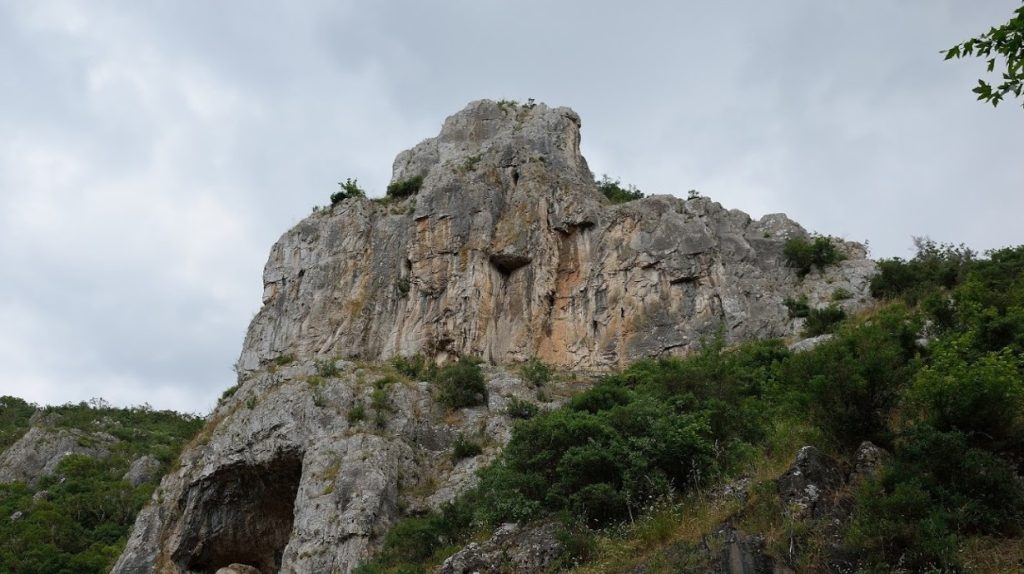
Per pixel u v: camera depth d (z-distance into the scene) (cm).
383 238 5638
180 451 4975
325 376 4362
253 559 4416
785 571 1367
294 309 5475
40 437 8931
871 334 1933
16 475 8406
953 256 4509
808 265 5053
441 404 4266
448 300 5072
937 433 1441
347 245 5656
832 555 1355
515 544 1927
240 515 4281
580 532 1850
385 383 4269
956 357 1727
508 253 5262
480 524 2344
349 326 5228
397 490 3612
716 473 1938
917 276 4416
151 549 4241
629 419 2244
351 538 3303
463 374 4384
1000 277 3294
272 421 4094
